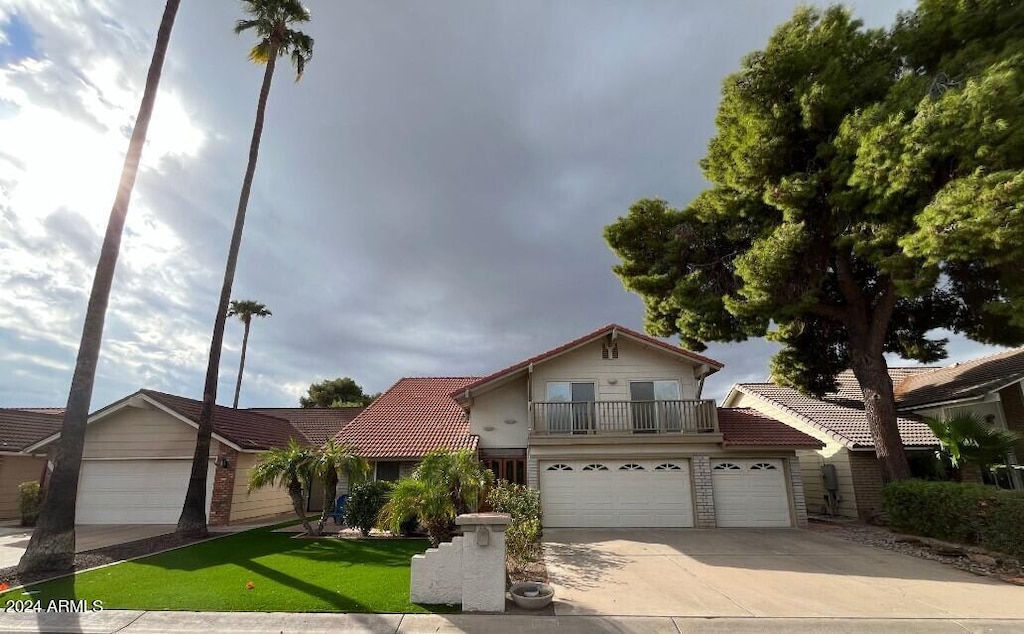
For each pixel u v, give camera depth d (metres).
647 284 18.00
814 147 15.61
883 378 15.62
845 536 13.80
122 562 10.35
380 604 7.29
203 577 8.89
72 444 10.24
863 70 14.76
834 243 14.93
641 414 17.38
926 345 18.11
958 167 11.66
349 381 53.94
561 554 11.52
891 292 15.55
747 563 10.46
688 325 18.00
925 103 11.66
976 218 10.49
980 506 11.04
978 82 11.25
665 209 18.73
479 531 7.31
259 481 14.03
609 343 18.38
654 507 16.45
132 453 18.02
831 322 18.48
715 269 17.97
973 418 14.23
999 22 12.97
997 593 8.08
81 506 17.70
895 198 12.71
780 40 15.51
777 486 16.42
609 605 7.45
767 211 16.69
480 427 18.62
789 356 19.58
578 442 16.77
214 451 17.77
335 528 15.37
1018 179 9.98
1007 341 15.59
